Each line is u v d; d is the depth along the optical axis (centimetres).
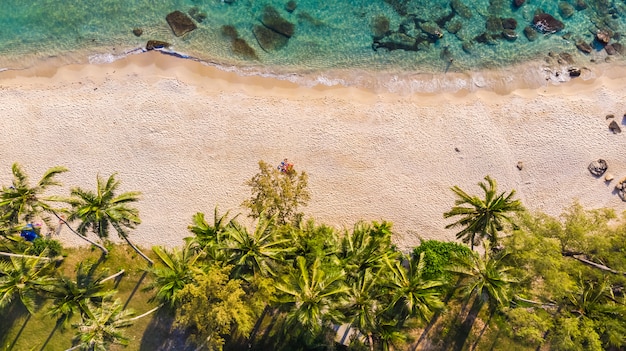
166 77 2839
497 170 2788
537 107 2881
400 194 2750
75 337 2359
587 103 2889
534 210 2756
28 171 2672
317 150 2775
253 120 2794
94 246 2598
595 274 2183
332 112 2836
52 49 2867
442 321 2620
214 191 2703
